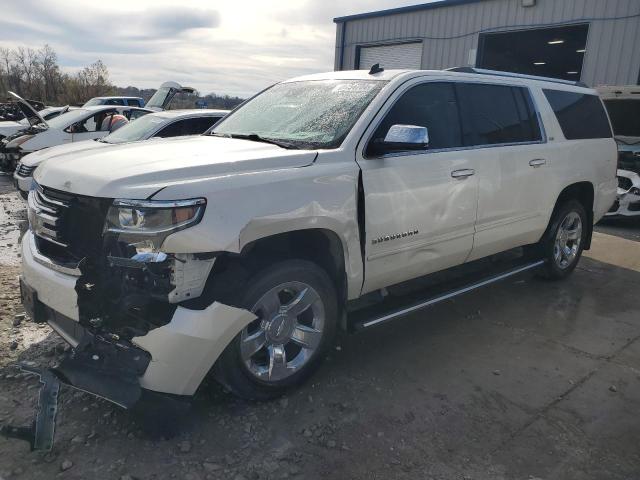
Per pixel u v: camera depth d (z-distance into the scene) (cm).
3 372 339
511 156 446
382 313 368
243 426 296
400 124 364
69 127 1109
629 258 681
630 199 847
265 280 294
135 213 256
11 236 694
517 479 263
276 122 391
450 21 1781
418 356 390
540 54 2167
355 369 367
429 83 395
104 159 302
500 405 329
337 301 338
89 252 280
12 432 255
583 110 554
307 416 309
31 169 718
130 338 267
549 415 320
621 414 323
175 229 256
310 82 430
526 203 471
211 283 281
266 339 307
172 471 259
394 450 282
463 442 291
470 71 440
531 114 484
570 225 555
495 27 1667
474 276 463
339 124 354
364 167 336
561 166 505
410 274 389
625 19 1394
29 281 313
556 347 413
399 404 325
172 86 1249
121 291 272
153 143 357
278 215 288
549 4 1534
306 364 329
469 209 412
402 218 361
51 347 372
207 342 268
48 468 257
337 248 329
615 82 1430
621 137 970
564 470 271
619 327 457
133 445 276
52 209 294
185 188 262
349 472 264
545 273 555
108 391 261
